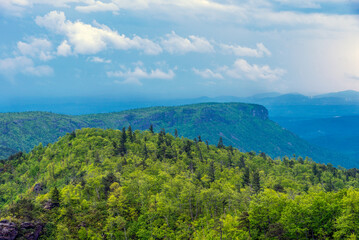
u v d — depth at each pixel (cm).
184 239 10881
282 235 8681
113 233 11475
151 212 12081
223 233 9700
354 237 7625
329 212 8731
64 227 11331
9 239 10119
